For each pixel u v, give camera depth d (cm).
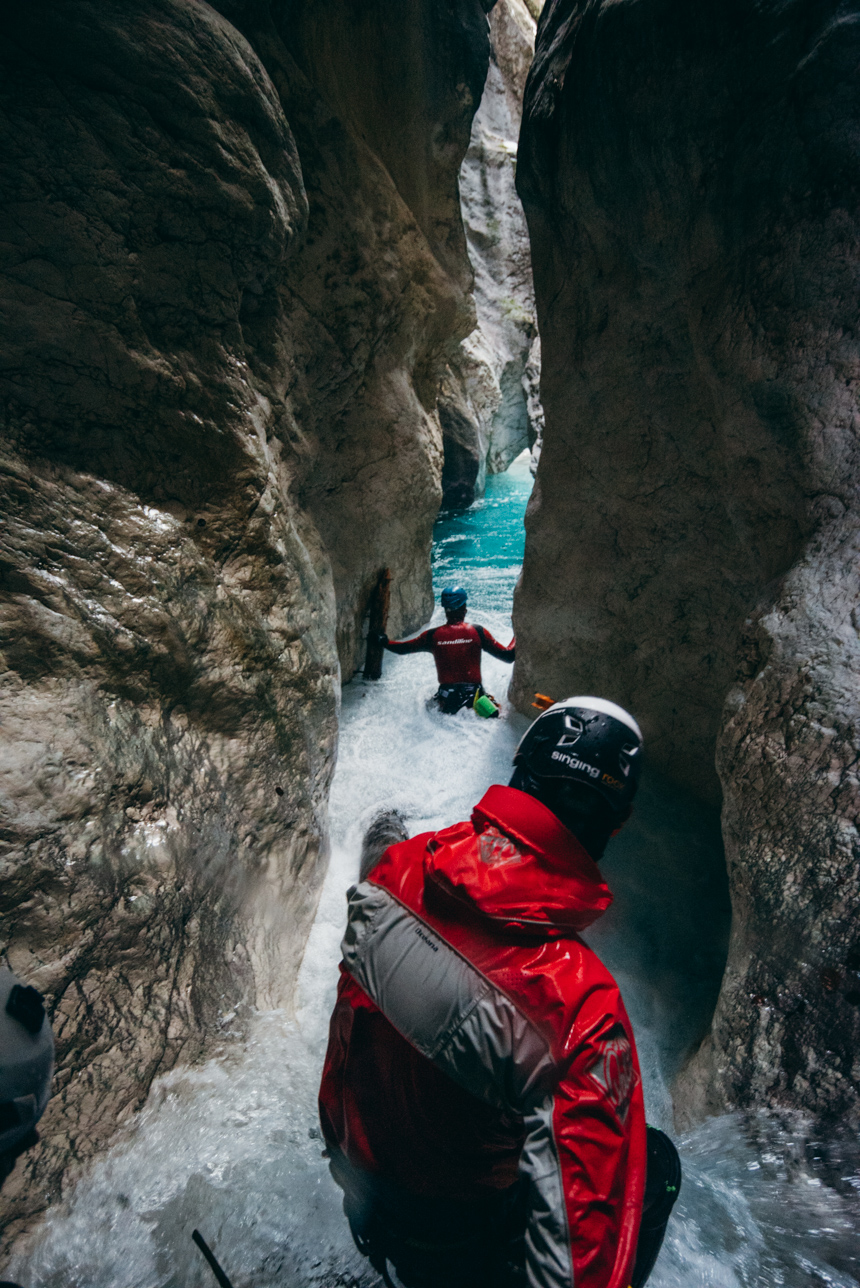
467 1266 100
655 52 268
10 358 238
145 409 278
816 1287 151
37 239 239
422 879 96
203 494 303
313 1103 208
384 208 482
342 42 444
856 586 231
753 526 287
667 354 331
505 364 1405
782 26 229
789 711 227
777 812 219
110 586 249
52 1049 81
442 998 88
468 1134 92
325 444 466
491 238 1376
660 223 300
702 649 360
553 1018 83
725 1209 169
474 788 427
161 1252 158
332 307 440
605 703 99
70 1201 160
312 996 268
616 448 372
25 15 229
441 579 865
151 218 268
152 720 247
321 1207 172
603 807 92
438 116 547
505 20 1308
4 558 221
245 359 327
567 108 325
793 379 249
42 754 200
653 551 370
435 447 638
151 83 257
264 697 302
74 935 186
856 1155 175
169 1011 203
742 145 251
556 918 88
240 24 353
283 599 336
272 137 315
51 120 238
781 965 205
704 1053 223
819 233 237
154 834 222
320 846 330
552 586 437
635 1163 81
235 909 250
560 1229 76
